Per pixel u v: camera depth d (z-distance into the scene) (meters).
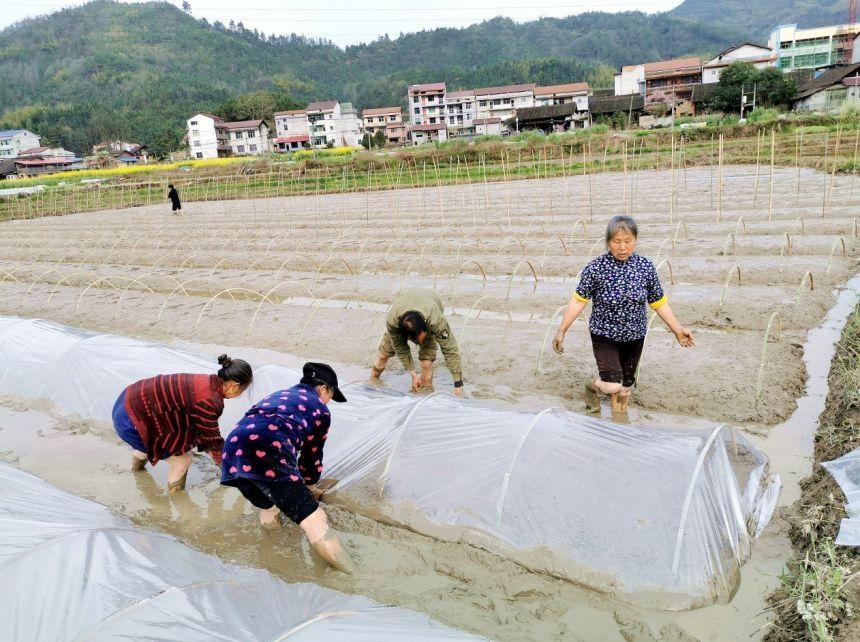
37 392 6.26
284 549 3.84
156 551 3.40
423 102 88.44
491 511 3.75
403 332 5.40
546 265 10.60
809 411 5.00
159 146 90.38
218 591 2.95
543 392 5.82
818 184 16.81
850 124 27.66
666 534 3.29
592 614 3.15
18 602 2.77
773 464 4.29
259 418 3.58
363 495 4.21
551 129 55.22
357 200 26.52
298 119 87.19
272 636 2.55
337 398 4.14
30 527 3.45
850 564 2.99
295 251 14.48
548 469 3.78
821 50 70.00
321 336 7.93
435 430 4.32
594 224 14.34
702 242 11.05
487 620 3.14
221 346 8.02
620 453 3.76
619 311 4.53
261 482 3.50
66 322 9.71
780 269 8.71
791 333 6.68
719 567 3.20
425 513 3.94
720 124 33.50
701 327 7.18
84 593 2.84
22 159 81.38
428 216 18.77
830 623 2.70
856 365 5.21
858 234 10.62
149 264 14.59
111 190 38.28
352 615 2.66
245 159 50.22
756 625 2.96
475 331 7.64
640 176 24.50
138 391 4.15
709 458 3.64
